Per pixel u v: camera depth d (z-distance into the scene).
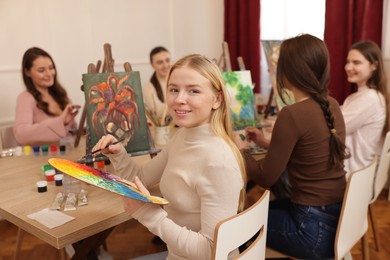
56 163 1.05
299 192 1.54
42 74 2.35
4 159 1.87
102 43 3.58
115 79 1.76
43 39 3.14
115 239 2.53
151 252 2.38
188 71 1.09
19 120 2.24
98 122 1.70
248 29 3.66
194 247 1.02
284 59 1.54
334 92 3.24
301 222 1.49
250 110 2.25
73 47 3.37
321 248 1.47
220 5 3.89
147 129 1.78
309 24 3.43
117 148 1.36
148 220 1.07
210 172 1.05
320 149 1.49
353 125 2.24
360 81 2.36
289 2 3.49
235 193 1.04
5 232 2.67
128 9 3.71
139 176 1.40
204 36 4.02
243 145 1.80
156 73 3.07
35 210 1.25
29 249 2.44
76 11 3.35
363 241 1.88
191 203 1.12
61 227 1.14
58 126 2.12
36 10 3.07
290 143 1.48
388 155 1.90
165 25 4.02
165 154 1.35
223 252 0.97
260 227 1.11
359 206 1.45
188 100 1.09
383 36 3.04
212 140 1.10
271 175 1.53
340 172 1.55
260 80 3.72
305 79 1.50
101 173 1.13
